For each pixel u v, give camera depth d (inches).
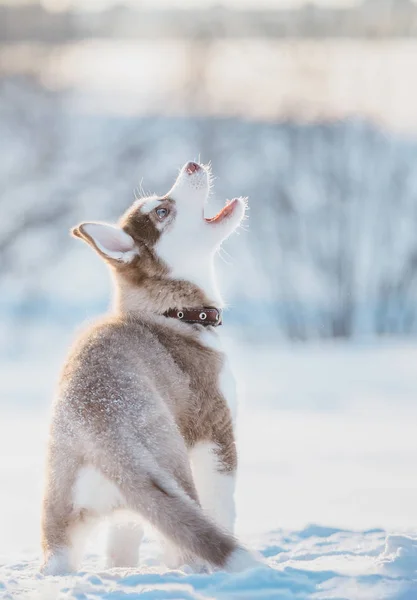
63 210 2920.8
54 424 427.2
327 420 1306.6
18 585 385.4
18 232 2859.3
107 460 408.2
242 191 2763.3
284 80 2908.5
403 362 1918.1
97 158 3038.9
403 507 786.2
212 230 517.3
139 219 515.5
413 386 1601.9
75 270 2859.3
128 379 426.0
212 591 365.1
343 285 2524.6
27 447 1119.6
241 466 1012.5
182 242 510.9
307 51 2881.4
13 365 1953.7
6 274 2775.6
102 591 371.6
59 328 2407.7
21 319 2456.9
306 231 2613.2
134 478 403.2
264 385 1626.5
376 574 386.3
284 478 938.1
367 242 2657.5
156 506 398.9
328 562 439.5
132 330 469.1
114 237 508.1
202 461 466.3
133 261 506.6
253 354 2078.0
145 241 510.3
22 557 542.0
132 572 423.2
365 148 2755.9
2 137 3120.1
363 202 2691.9
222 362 480.4
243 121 2965.1
